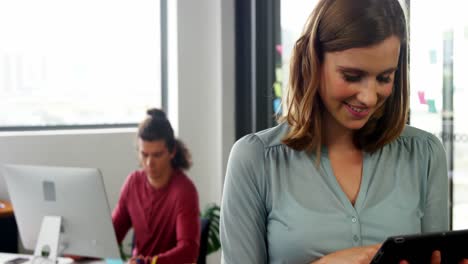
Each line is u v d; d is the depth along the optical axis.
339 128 1.17
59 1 3.90
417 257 0.92
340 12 1.01
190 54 3.98
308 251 1.11
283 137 1.17
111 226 2.11
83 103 3.99
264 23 3.84
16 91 3.80
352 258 1.02
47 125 3.90
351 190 1.15
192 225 2.49
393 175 1.17
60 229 2.16
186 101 3.99
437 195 1.18
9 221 3.16
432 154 1.19
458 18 2.52
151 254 2.57
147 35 4.16
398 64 1.13
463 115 2.53
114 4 4.06
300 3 3.38
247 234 1.15
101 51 4.04
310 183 1.14
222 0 3.98
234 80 4.03
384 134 1.16
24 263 2.31
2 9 3.75
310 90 1.07
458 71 2.54
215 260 4.10
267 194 1.16
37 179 2.16
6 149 3.56
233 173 1.17
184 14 3.95
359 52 0.99
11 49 3.78
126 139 3.89
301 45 1.10
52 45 3.89
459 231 0.93
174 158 2.61
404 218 1.14
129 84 4.12
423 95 2.62
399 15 1.03
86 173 2.08
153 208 2.58
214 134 4.07
